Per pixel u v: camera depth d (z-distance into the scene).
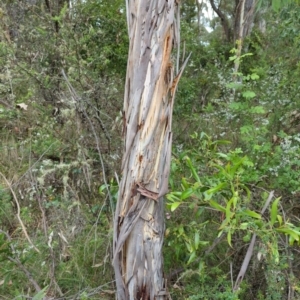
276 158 2.73
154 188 1.69
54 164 3.04
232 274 2.42
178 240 2.38
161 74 1.68
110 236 2.56
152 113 1.67
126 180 1.71
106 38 4.21
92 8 4.18
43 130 3.29
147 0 1.69
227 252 2.58
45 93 3.61
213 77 4.82
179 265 2.56
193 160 2.54
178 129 3.83
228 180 1.97
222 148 3.32
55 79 3.55
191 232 2.29
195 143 3.61
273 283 2.15
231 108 3.25
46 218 2.87
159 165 1.70
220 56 5.98
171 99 1.73
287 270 2.37
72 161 3.11
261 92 3.71
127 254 1.72
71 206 2.74
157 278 1.75
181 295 2.31
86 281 2.47
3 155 3.44
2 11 3.88
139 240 1.70
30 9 3.98
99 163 3.23
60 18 3.57
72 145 3.15
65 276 2.51
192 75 5.28
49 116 3.52
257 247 2.24
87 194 3.09
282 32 4.42
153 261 1.73
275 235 1.93
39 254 2.50
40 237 2.68
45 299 2.12
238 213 1.89
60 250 2.62
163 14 1.68
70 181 3.10
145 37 1.67
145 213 1.70
